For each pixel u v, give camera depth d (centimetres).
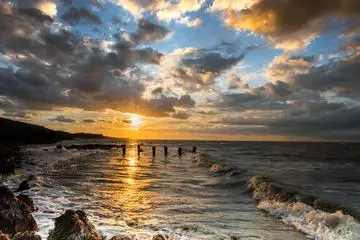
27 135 10144
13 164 2716
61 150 6297
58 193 1727
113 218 1223
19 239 730
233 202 1575
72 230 814
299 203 1359
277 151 8375
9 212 915
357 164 4181
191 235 1019
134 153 7281
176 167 3612
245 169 3141
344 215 1111
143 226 1116
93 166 3566
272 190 1705
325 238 988
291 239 992
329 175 2839
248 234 1039
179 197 1697
